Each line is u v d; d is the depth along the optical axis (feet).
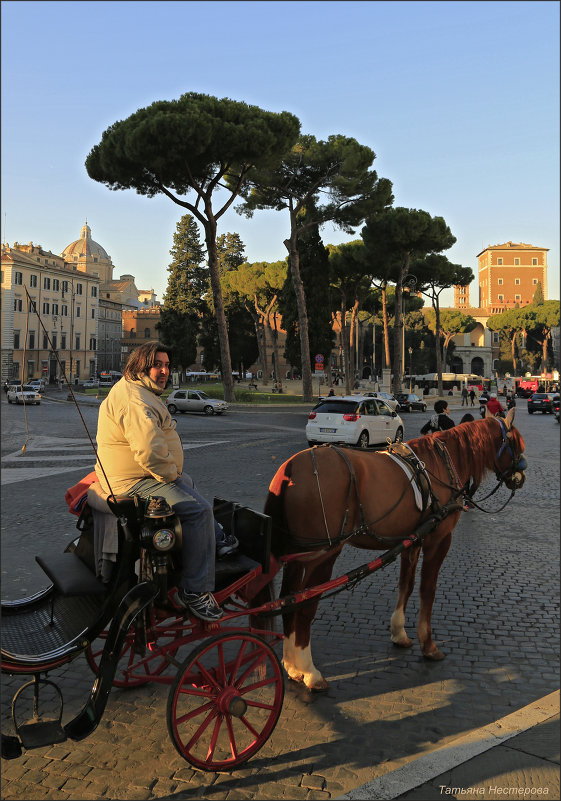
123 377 11.85
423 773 10.98
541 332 354.33
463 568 23.93
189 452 55.26
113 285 437.58
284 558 13.51
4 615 12.44
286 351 159.02
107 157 106.73
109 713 13.11
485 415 18.39
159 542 10.76
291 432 76.43
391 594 20.88
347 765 11.32
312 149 121.60
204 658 15.76
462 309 422.41
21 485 39.75
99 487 11.80
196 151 102.01
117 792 10.53
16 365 240.73
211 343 234.99
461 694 14.03
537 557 25.55
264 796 10.44
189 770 11.16
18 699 13.65
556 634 17.66
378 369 330.54
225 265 241.14
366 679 14.69
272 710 11.63
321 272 154.30
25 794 10.42
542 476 47.60
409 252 157.48
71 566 12.32
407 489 14.92
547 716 12.87
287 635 14.34
